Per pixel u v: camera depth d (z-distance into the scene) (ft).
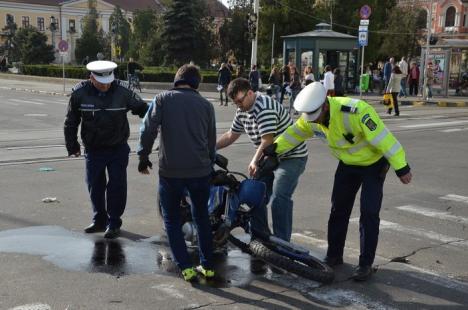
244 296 14.40
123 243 18.34
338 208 16.49
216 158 16.61
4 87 106.83
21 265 16.12
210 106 15.21
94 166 18.79
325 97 15.03
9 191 25.17
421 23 168.96
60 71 129.08
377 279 15.84
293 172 16.63
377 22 144.97
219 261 16.89
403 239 19.63
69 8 309.83
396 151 14.74
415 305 14.16
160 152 15.07
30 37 196.85
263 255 15.53
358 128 14.97
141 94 91.66
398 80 64.49
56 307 13.43
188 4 153.79
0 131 47.47
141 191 25.55
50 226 20.01
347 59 94.94
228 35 174.09
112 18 244.63
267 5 144.36
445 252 18.38
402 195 26.25
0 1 288.51
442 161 35.32
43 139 42.88
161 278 15.48
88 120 18.29
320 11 141.38
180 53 155.33
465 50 95.40
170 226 15.40
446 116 64.95
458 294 14.92
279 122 16.80
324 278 15.15
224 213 16.35
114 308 13.48
